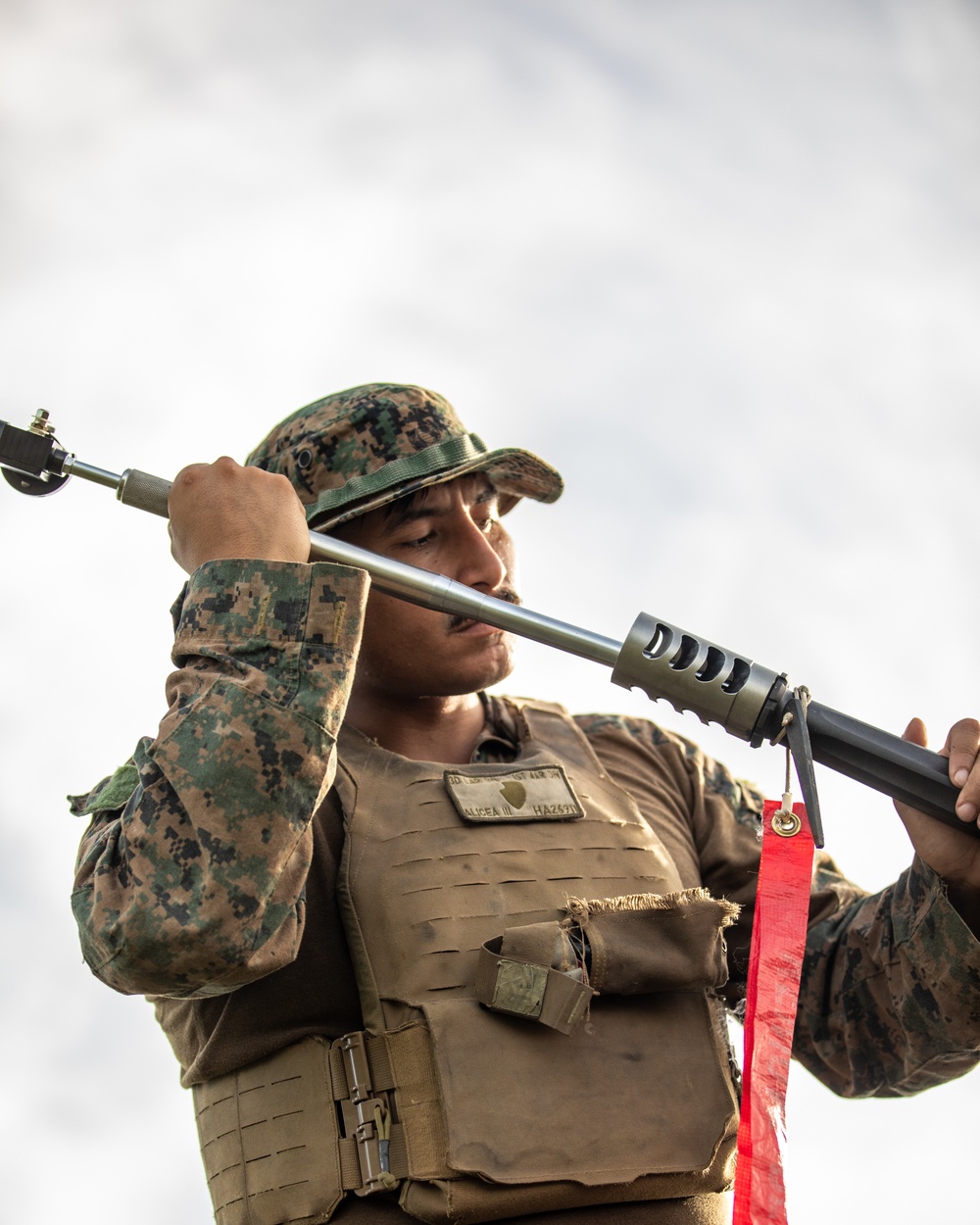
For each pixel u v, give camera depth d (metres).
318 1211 1.84
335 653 1.83
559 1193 1.81
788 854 1.86
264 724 1.76
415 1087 1.85
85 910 1.81
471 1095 1.83
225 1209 1.94
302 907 1.86
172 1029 2.11
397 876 1.98
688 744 2.51
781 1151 1.71
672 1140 1.88
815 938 2.32
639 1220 1.85
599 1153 1.84
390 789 2.09
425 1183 1.80
